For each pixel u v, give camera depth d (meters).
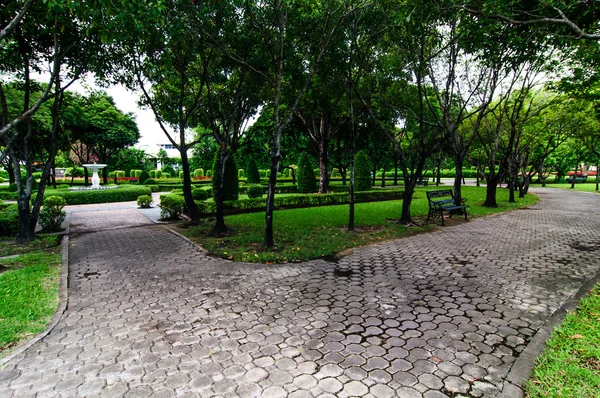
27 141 7.86
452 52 9.38
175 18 5.95
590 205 15.12
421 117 9.14
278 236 7.96
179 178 36.75
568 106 14.71
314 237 7.86
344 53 7.77
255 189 15.69
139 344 3.21
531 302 4.14
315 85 8.87
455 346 3.12
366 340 3.25
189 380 2.64
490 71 10.56
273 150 6.86
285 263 5.96
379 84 9.09
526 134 17.19
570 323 3.49
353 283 4.89
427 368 2.77
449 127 9.70
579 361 2.80
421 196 19.03
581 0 4.32
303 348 3.11
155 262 6.12
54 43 6.83
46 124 12.53
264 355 2.99
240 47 7.29
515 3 4.61
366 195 17.27
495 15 4.38
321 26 7.35
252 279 5.11
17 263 6.04
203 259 6.29
